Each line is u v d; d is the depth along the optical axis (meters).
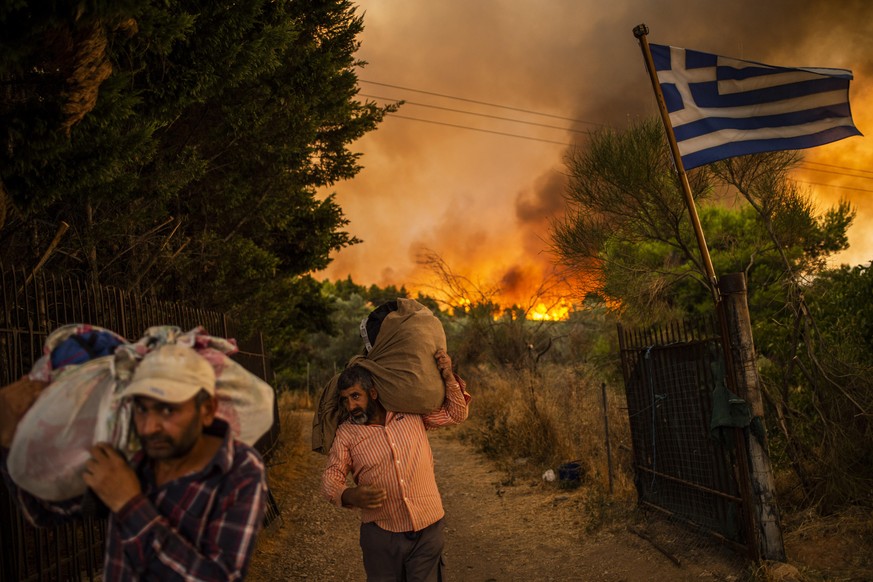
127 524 1.85
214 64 5.86
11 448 1.95
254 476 2.04
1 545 3.53
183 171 7.35
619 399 10.79
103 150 4.43
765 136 5.75
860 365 6.22
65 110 3.86
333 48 9.38
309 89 8.68
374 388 3.81
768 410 6.46
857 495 5.61
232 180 9.24
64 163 4.23
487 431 12.69
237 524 1.95
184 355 1.95
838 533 5.14
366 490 3.53
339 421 3.97
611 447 8.91
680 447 5.92
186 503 1.96
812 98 5.80
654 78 5.85
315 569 6.10
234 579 1.90
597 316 15.16
